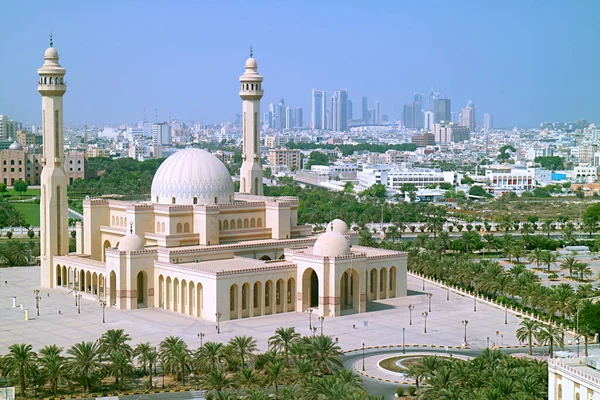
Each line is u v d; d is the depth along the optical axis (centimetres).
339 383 16812
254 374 19050
